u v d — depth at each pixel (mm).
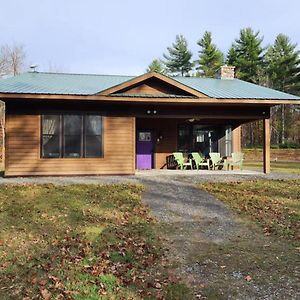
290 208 8016
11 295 3842
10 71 39406
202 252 5238
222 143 17688
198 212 7719
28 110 12961
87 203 8289
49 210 7617
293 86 38656
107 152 13555
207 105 14242
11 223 6656
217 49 45562
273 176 13289
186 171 15586
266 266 4648
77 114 13312
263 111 14766
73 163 13258
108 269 4570
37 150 13016
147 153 17484
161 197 9133
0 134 29719
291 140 39656
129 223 6801
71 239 5773
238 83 17484
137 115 13852
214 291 3906
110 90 12641
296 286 4012
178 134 17688
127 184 10977
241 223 6918
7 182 11320
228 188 10391
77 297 3771
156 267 4656
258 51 41594
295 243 5652
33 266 4652
